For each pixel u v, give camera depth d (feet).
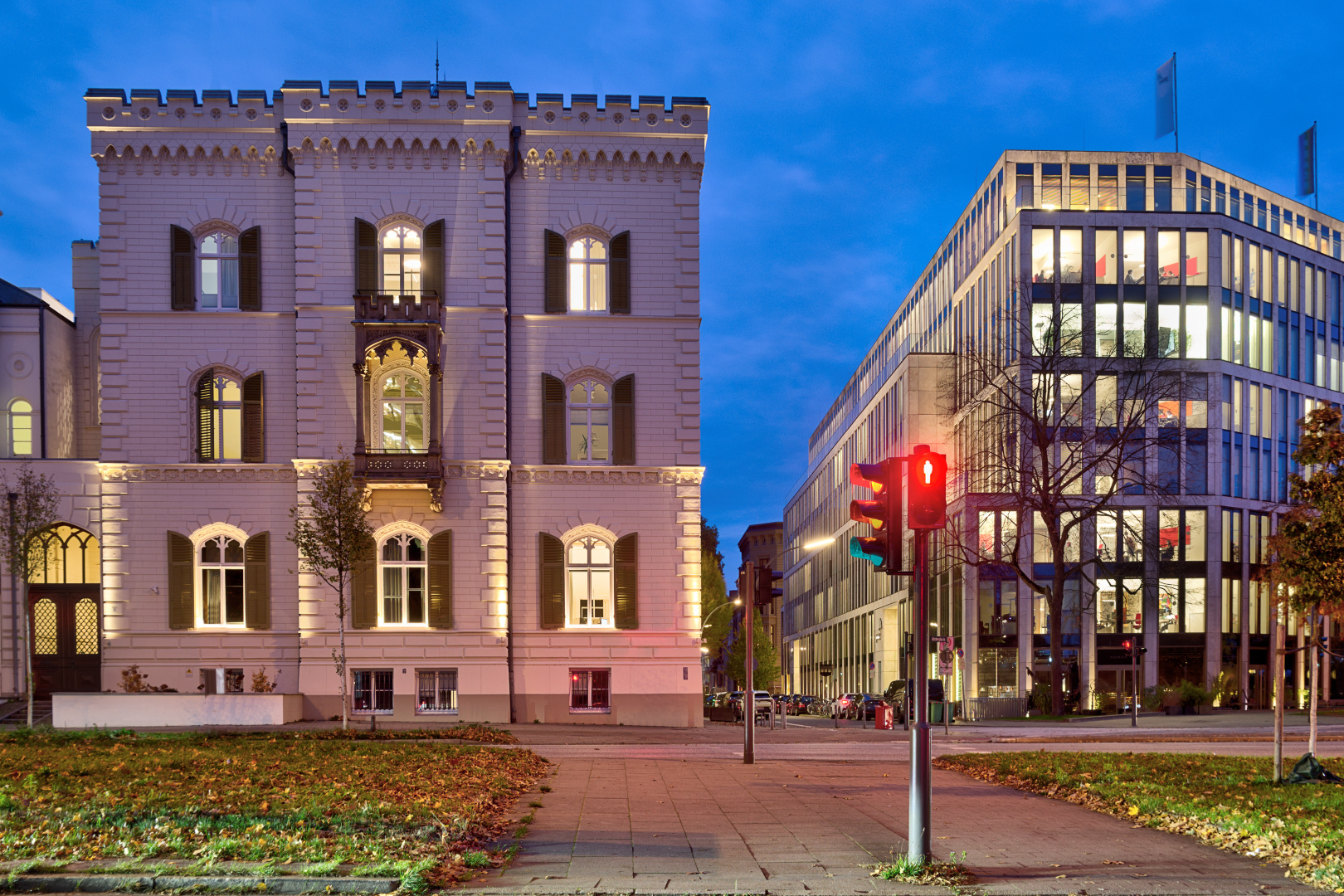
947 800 52.19
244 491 115.44
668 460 118.01
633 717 115.55
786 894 30.60
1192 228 180.34
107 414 115.24
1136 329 177.47
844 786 57.82
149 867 31.17
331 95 115.34
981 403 174.29
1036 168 189.37
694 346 118.83
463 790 50.06
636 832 40.55
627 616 116.37
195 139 116.47
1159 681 174.19
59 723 104.53
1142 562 174.29
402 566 114.73
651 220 119.24
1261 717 146.41
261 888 29.91
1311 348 198.59
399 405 116.78
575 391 118.93
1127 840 40.04
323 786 49.80
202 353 116.26
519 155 118.52
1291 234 204.64
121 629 113.80
